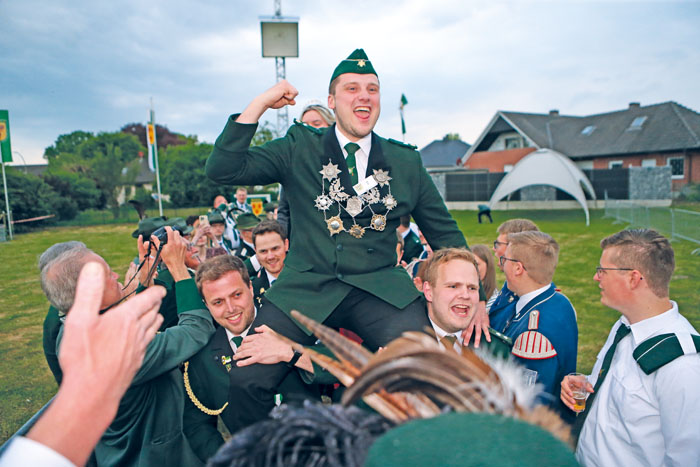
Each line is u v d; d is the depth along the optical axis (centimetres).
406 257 506
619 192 2594
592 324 600
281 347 178
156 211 3712
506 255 257
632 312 187
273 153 199
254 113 180
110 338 60
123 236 2284
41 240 2173
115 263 1325
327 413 58
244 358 183
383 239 203
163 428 210
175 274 240
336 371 69
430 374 53
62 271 186
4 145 2241
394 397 63
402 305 192
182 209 3834
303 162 199
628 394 181
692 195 2809
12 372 534
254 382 177
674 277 847
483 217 2347
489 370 62
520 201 2855
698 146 2839
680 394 164
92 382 58
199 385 237
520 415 55
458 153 4959
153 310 67
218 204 972
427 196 229
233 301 231
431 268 209
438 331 210
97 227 3027
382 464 44
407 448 45
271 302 193
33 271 1266
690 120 3052
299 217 203
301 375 185
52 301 189
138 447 207
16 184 2922
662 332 178
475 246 331
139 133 6850
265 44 1942
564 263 1040
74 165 4262
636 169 2547
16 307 853
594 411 199
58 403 57
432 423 47
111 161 3959
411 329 186
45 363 562
